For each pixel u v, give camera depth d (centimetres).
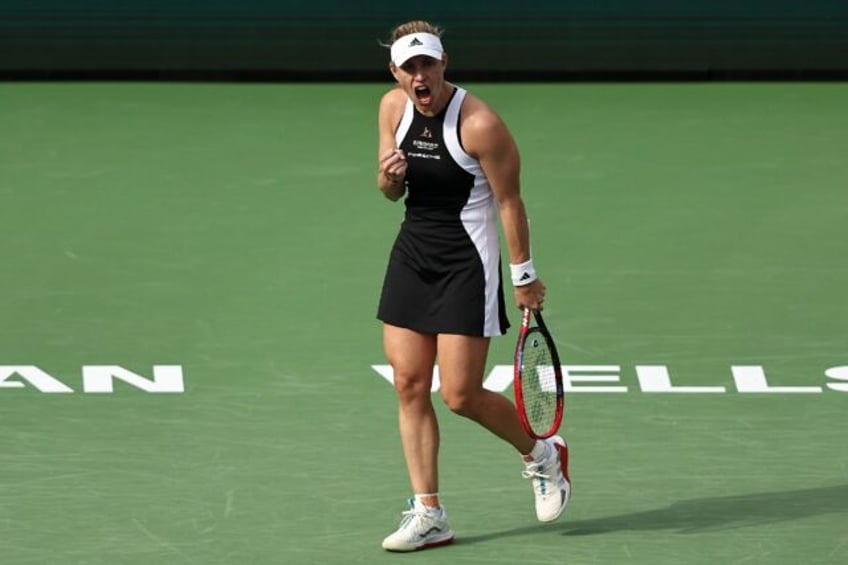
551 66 7125
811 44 7112
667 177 5669
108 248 4862
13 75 7119
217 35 7106
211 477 3281
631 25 7100
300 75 7144
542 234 5003
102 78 7131
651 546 2953
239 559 2909
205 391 3766
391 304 2909
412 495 3197
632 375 3856
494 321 2884
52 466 3334
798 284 4528
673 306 4350
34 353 4009
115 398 3719
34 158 5888
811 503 3145
